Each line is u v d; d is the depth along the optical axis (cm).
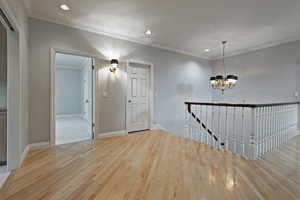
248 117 476
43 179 186
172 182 182
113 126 385
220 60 570
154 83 453
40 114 293
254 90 476
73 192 161
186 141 346
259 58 464
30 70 283
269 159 251
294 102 363
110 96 378
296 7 259
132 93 423
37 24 289
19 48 215
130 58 405
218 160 246
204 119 550
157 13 283
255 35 380
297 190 167
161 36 390
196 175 198
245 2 246
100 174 199
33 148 286
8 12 169
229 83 384
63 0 245
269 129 296
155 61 454
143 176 195
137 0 244
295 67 393
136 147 305
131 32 366
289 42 404
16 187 169
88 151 281
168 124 485
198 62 558
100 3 252
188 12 278
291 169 216
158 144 325
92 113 360
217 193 161
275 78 430
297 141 348
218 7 262
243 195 158
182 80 516
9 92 211
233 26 333
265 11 273
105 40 366
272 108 305
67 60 636
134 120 429
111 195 157
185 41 422
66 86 764
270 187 173
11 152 211
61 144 321
